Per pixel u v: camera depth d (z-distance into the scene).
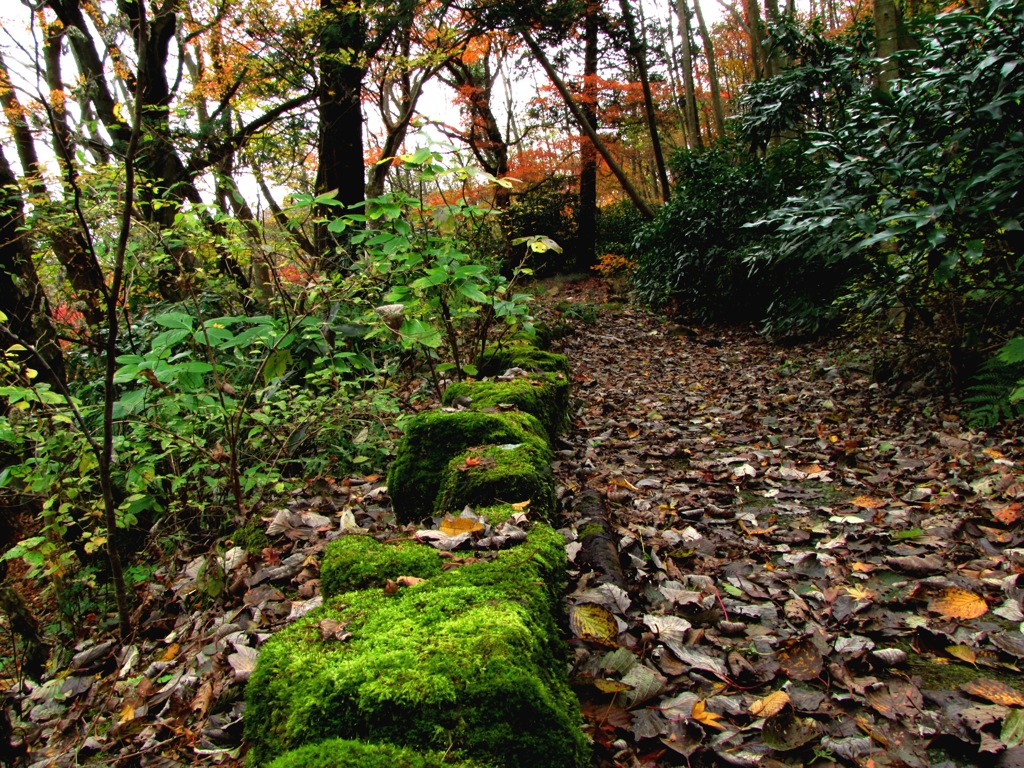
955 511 2.64
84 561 3.08
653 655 1.71
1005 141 3.42
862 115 4.25
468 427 2.36
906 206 3.86
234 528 2.91
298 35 7.39
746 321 8.73
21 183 3.64
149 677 1.87
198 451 2.87
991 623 1.86
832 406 4.46
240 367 3.45
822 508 2.83
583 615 1.69
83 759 1.56
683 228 9.59
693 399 5.43
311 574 2.09
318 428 3.30
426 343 3.12
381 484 3.09
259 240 3.47
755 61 13.80
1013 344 3.29
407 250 3.30
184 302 3.60
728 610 1.99
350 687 1.04
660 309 10.08
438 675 1.03
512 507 1.90
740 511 2.92
